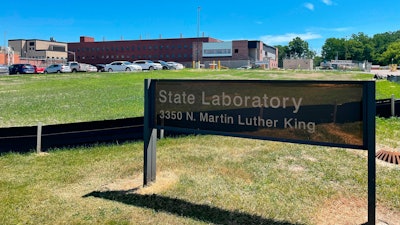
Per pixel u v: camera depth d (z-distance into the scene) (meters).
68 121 11.20
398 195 4.77
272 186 5.18
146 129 5.11
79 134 8.08
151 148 5.19
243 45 78.62
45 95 18.86
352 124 3.65
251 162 6.43
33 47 103.38
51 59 91.69
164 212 4.29
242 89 4.34
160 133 8.53
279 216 4.19
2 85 24.64
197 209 4.37
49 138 7.82
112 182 5.45
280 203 4.57
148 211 4.32
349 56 142.88
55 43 107.38
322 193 4.90
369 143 3.56
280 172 5.83
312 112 3.88
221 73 33.66
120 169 6.12
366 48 141.12
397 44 123.75
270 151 7.20
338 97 3.71
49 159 7.00
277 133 4.12
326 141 3.81
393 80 24.83
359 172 5.78
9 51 76.50
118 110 13.30
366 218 4.12
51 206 4.52
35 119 11.70
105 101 15.89
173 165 6.23
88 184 5.38
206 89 4.58
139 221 4.06
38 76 32.09
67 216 4.22
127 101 15.74
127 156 7.07
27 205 4.57
